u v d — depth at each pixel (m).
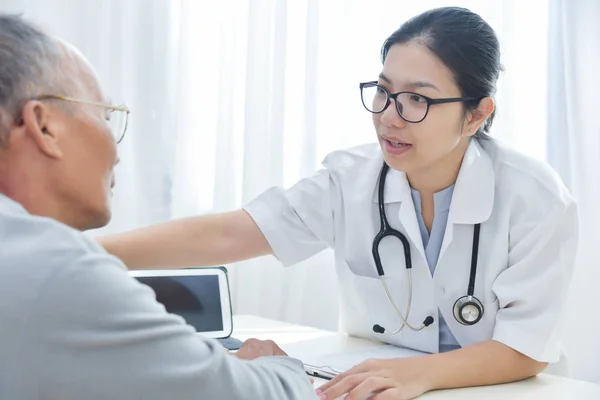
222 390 0.66
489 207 1.24
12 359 0.58
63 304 0.58
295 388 0.77
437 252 1.32
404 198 1.31
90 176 0.73
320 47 2.31
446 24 1.16
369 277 1.36
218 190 2.25
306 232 1.39
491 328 1.28
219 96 2.25
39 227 0.63
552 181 1.23
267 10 2.27
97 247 0.65
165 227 1.28
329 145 2.33
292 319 2.31
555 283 1.18
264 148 2.28
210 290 1.39
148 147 2.19
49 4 2.08
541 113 2.25
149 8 2.19
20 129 0.68
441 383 1.08
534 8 2.24
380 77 1.20
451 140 1.19
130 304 0.62
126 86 2.18
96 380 0.60
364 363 1.08
